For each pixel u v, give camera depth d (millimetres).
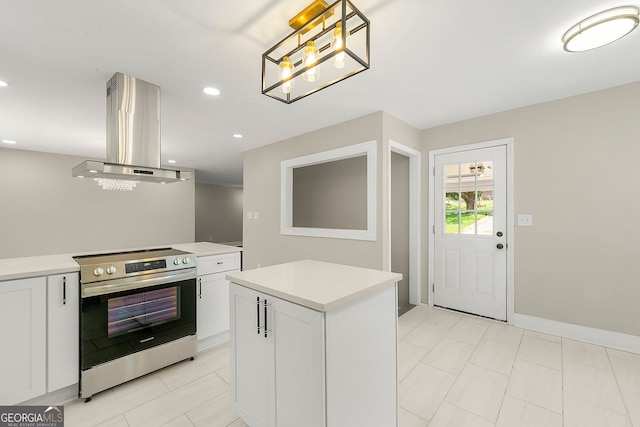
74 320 1771
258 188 4445
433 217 3473
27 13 1475
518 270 2865
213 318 2479
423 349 2436
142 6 1441
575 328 2572
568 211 2598
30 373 1633
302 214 5168
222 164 6176
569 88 2432
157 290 2092
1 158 4414
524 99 2658
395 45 1812
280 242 4039
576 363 2184
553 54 1918
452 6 1463
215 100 2654
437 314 3223
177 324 2184
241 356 1479
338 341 1147
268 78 2225
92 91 2420
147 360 2020
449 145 3326
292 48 1832
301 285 1332
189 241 6680
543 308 2734
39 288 1658
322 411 1083
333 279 1446
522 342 2533
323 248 3447
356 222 4438
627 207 2348
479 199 3127
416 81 2307
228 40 1746
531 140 2783
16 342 1594
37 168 4711
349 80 2283
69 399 1789
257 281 1415
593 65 2062
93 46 1785
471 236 3182
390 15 1529
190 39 1730
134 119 2207
